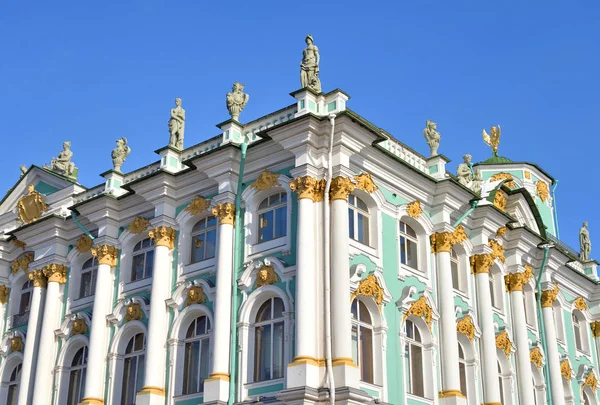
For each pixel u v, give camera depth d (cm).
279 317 2734
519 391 3450
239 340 2762
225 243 2903
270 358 2711
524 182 4556
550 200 4722
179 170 3241
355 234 2847
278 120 2962
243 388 2695
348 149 2791
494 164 4584
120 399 3103
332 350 2519
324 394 2439
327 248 2639
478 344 3259
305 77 2898
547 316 3838
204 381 2745
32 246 3631
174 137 3294
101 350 3177
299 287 2592
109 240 3341
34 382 3325
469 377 3173
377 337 2778
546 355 3747
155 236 3145
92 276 3456
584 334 4300
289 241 2773
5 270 3806
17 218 3912
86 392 3103
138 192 3241
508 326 3516
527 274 3709
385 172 3006
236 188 3006
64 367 3328
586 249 4612
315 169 2756
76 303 3425
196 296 2967
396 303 2897
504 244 3669
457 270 3350
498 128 4803
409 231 3141
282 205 2877
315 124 2742
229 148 2952
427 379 2944
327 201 2700
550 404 3644
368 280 2786
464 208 3344
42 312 3500
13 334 3603
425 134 3359
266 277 2770
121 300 3231
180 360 2945
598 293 4412
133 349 3158
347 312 2559
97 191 3553
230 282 2861
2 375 3562
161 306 3034
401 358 2838
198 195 3120
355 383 2492
